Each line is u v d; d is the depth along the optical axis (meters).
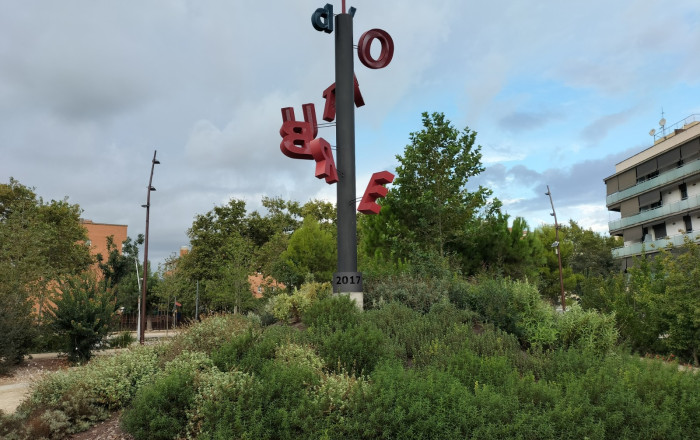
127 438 5.93
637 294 15.73
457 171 22.45
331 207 45.81
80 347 17.19
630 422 5.27
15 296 17.78
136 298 39.09
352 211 11.68
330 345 7.07
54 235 29.41
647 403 5.76
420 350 7.97
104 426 6.52
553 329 9.25
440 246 21.08
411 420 4.91
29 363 17.91
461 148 22.55
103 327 17.70
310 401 5.21
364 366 6.81
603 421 5.14
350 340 7.05
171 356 7.78
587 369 6.97
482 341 8.30
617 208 44.12
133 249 42.06
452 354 7.36
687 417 5.48
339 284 11.24
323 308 9.05
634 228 40.09
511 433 4.79
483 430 4.73
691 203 33.12
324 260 26.20
